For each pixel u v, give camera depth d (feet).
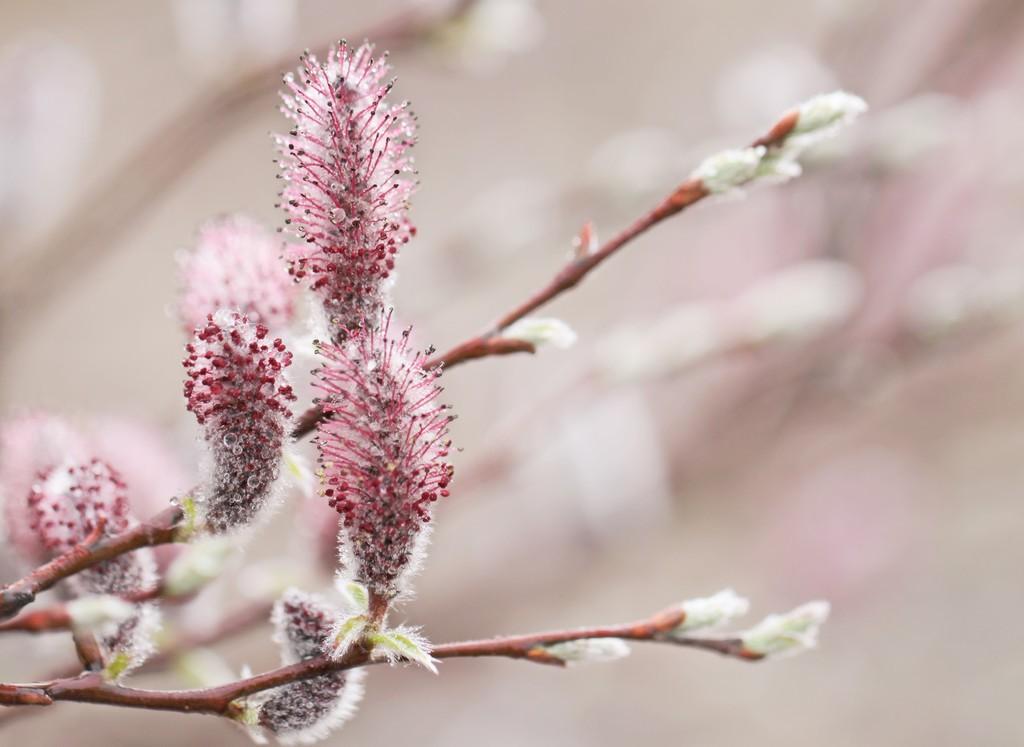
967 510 3.98
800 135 1.82
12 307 2.48
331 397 1.72
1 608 1.74
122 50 4.14
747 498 3.67
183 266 1.82
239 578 2.02
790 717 3.99
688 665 4.01
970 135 2.98
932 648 4.07
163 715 2.82
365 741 3.49
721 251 3.22
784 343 2.36
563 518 3.14
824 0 3.16
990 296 2.88
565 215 2.73
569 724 3.77
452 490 2.50
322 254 1.73
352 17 3.87
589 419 2.96
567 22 4.61
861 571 3.86
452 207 4.36
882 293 2.99
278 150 1.75
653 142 2.73
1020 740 3.94
